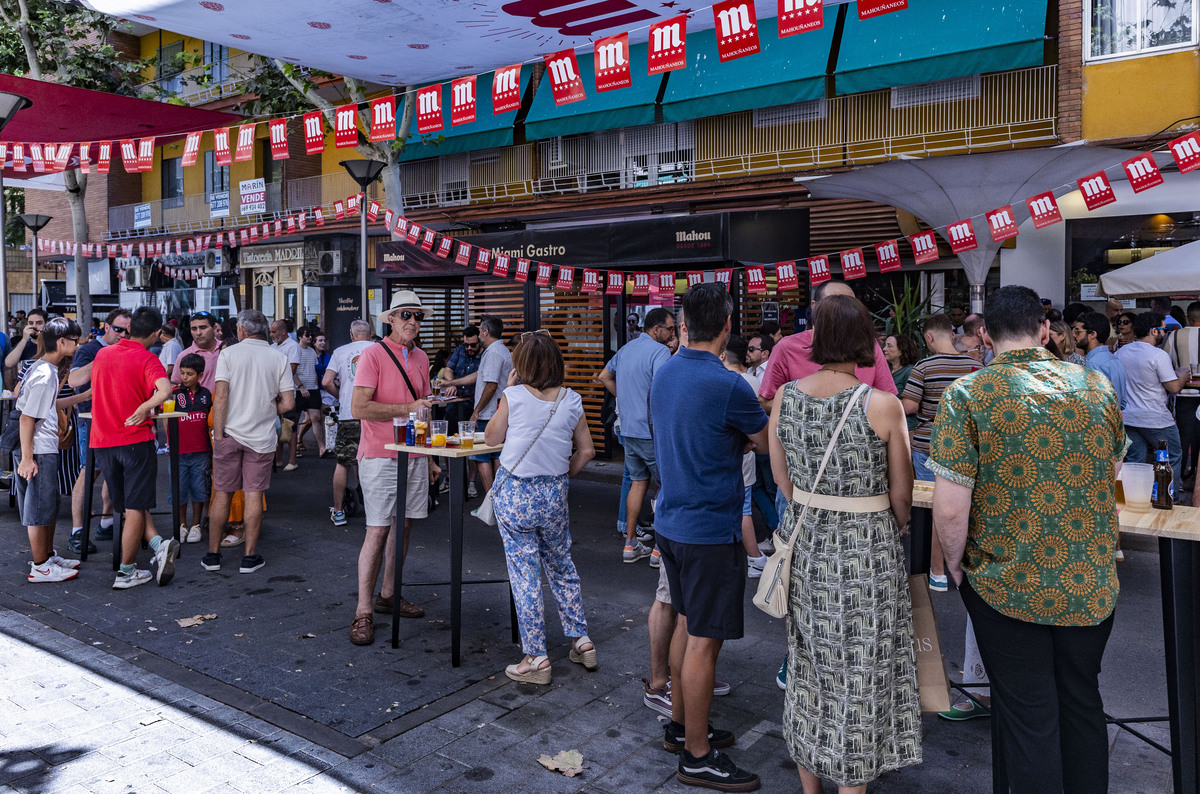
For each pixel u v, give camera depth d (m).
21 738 3.93
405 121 14.27
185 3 9.73
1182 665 2.97
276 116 15.80
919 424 5.77
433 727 4.05
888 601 3.00
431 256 11.91
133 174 27.67
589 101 14.98
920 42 11.94
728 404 3.44
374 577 5.23
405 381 5.30
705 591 3.46
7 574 6.55
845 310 3.04
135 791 3.46
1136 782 3.53
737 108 13.43
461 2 9.81
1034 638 2.79
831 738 2.99
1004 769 2.97
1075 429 2.73
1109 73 11.20
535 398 4.53
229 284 24.52
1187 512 3.29
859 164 13.52
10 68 19.48
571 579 4.81
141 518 6.23
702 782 3.50
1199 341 9.06
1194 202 10.48
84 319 19.09
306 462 12.45
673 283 9.70
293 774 3.61
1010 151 8.08
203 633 5.33
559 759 3.71
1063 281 11.48
